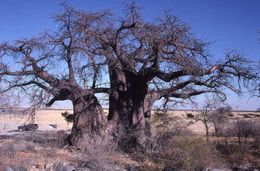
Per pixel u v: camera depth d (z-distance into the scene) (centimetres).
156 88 2762
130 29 2422
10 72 2428
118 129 2528
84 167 1956
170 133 2423
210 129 5144
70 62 2455
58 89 2477
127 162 2184
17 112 2450
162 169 2075
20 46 2400
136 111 2573
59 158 2111
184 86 2653
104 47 2445
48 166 1944
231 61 2562
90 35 2350
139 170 2055
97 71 2464
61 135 2631
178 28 2408
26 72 2438
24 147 2280
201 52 2500
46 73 2473
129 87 2592
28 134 3114
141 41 2453
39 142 2569
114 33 2427
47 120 6700
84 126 2481
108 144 2392
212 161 2239
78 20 2336
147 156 2300
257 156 2636
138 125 2547
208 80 2619
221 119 3925
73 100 2511
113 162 2114
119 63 2516
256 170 2231
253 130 3366
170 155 2256
